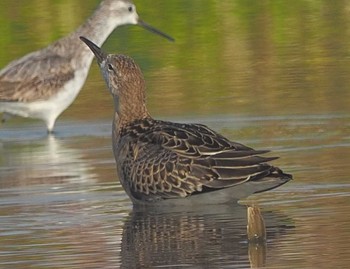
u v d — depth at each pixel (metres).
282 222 12.50
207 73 21.53
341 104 18.92
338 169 14.70
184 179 13.16
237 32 24.33
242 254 11.59
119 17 21.16
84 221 12.94
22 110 19.73
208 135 13.38
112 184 14.71
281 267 11.14
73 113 19.89
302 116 18.36
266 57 22.47
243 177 12.88
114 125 14.23
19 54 23.19
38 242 12.22
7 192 14.52
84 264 11.43
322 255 11.41
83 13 25.45
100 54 14.84
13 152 17.31
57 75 19.81
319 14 25.41
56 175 15.38
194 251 11.72
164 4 26.34
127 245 11.95
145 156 13.51
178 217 12.95
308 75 21.02
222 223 12.62
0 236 12.45
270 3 26.27
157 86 20.70
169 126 13.75
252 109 18.89
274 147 16.33
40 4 26.17
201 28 24.70
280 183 12.95
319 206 13.05
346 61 21.84
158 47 23.59
